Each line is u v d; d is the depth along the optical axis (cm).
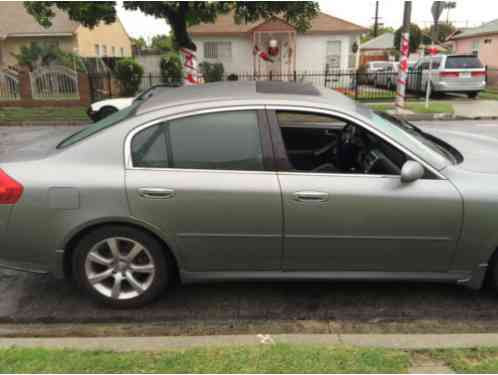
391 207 298
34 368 234
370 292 354
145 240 310
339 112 311
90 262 317
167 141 306
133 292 325
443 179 301
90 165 304
